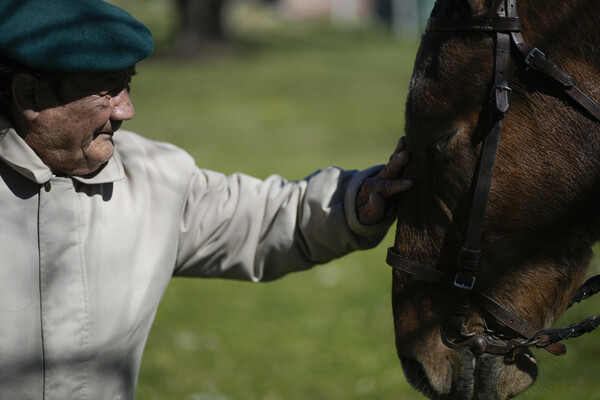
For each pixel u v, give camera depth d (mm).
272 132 27766
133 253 4398
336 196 5027
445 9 4297
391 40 61969
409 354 4617
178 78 41000
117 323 4289
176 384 10055
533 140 4250
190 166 4941
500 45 4121
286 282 14148
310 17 76500
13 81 3910
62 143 4031
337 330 11914
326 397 9781
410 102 4391
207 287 13969
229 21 64812
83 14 3941
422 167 4422
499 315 4414
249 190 5137
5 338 4051
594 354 10492
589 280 4828
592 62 4230
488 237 4375
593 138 4262
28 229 4113
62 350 4105
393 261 4617
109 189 4395
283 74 42250
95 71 3887
